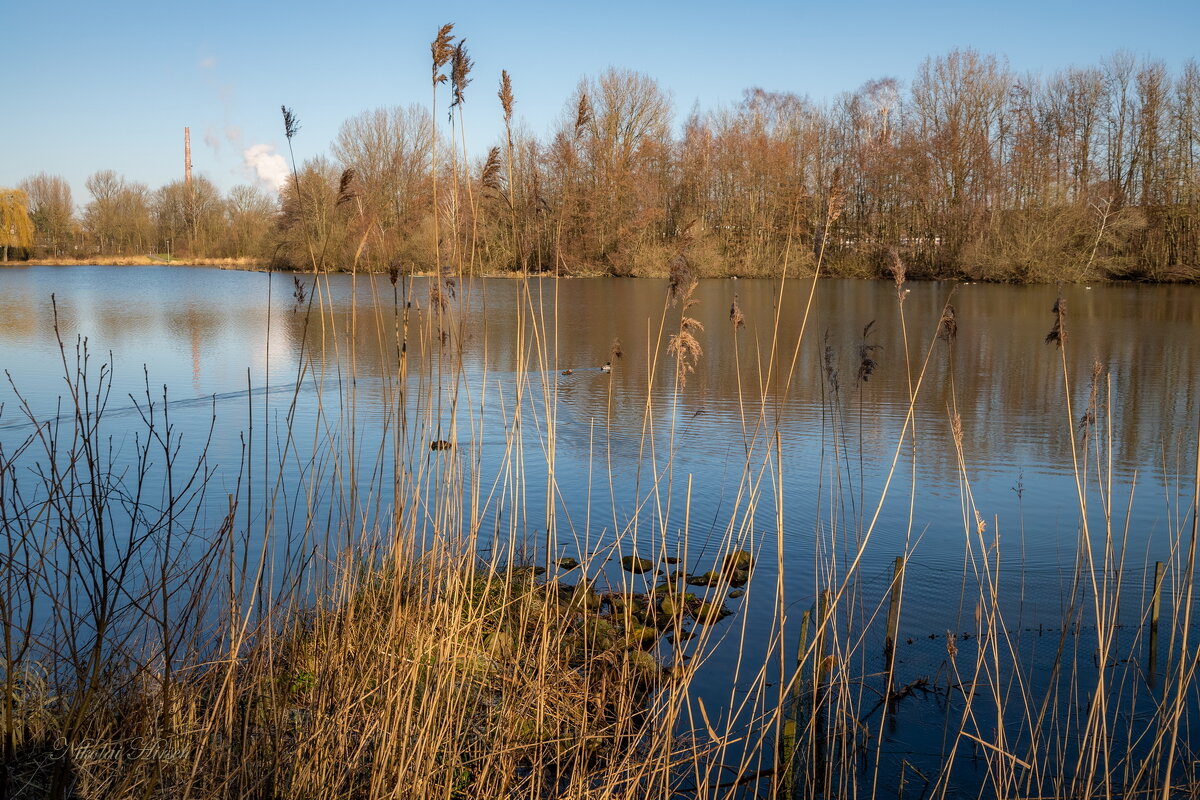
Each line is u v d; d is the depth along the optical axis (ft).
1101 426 55.62
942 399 66.13
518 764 17.93
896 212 184.14
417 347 90.63
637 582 30.14
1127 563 32.07
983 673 23.70
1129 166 195.42
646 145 134.10
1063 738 20.49
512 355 87.30
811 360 85.10
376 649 16.01
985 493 41.32
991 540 34.53
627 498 39.68
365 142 107.96
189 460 43.01
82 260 304.50
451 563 17.06
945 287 173.58
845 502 39.32
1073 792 17.78
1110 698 22.25
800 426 56.03
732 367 80.74
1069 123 196.65
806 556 32.73
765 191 152.66
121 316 123.54
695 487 41.47
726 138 160.86
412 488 17.83
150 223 327.06
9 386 66.08
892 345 95.81
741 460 46.60
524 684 18.66
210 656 15.62
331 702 14.42
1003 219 184.34
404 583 18.04
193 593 13.88
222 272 260.42
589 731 19.03
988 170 182.70
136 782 11.81
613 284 172.86
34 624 17.33
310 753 13.82
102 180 335.88
